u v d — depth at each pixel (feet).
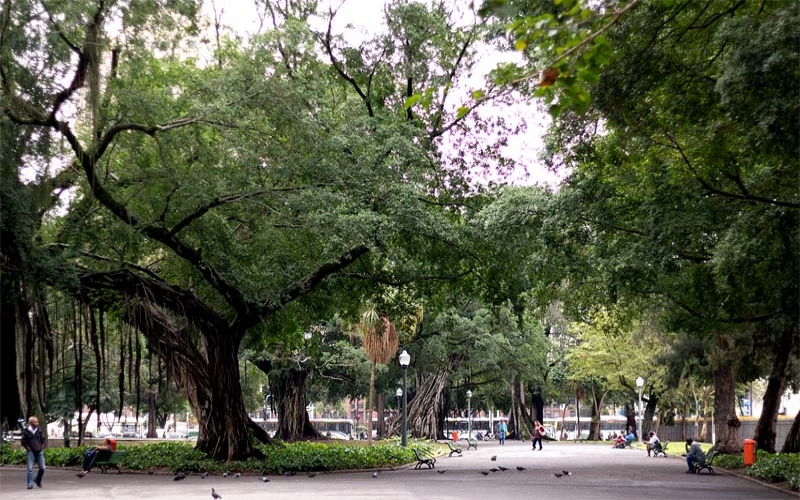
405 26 85.92
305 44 72.74
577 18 25.57
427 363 194.29
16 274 67.97
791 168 57.93
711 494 64.28
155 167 74.13
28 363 72.23
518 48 25.17
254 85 69.67
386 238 79.10
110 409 191.42
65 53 64.80
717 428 114.42
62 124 66.28
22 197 63.72
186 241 82.53
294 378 166.91
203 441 90.84
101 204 73.26
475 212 93.66
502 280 98.63
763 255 62.80
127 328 94.17
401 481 74.64
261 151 73.00
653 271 76.79
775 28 45.55
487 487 67.92
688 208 67.10
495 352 187.83
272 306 84.94
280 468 84.94
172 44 70.08
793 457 80.59
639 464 107.45
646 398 235.81
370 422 127.03
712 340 109.91
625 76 55.21
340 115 83.56
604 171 71.46
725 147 58.03
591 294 104.53
